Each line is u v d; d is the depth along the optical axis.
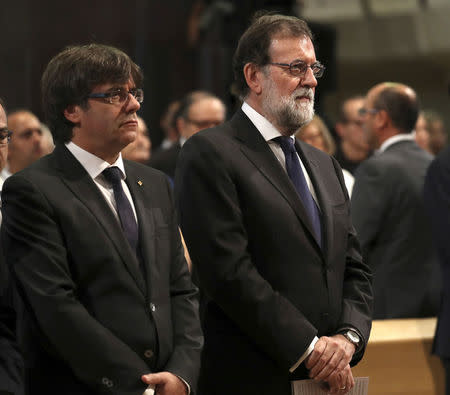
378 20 32.22
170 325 8.66
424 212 14.10
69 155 8.64
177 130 20.17
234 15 28.06
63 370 8.20
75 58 8.63
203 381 9.62
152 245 8.70
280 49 9.58
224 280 8.95
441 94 32.09
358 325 9.45
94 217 8.38
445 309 12.36
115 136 8.59
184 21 29.58
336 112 30.34
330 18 32.38
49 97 8.73
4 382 7.98
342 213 9.97
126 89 8.63
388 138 14.91
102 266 8.27
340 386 9.10
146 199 8.98
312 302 9.27
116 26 28.55
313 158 10.26
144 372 8.07
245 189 9.30
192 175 9.33
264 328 8.88
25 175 8.39
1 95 25.77
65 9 27.14
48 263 8.04
